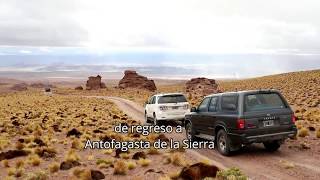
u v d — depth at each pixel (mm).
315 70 115250
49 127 24125
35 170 12133
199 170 10070
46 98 87875
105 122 28469
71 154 13664
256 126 12523
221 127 13844
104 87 168000
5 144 17172
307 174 10359
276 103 13031
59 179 10812
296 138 15461
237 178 9195
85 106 53375
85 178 10367
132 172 11445
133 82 155750
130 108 49031
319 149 13500
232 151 13492
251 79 141750
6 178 10633
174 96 24438
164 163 12500
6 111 44125
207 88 90438
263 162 12133
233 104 13102
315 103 37062
